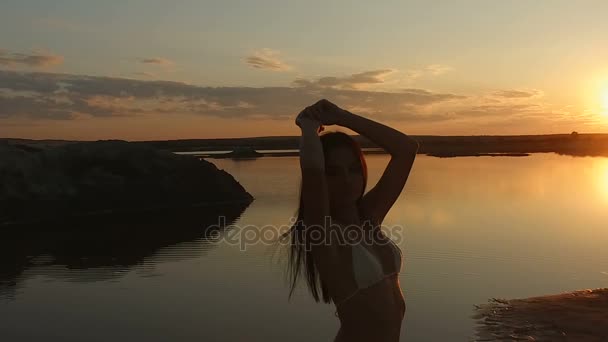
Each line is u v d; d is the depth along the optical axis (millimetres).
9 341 7289
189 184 21766
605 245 12953
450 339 7199
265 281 10062
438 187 26344
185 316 8211
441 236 14109
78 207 19234
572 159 55656
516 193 23797
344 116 2139
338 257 1920
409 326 7672
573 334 7316
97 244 13930
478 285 9680
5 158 18734
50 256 12523
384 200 2223
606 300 8688
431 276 10289
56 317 8242
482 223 16062
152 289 9742
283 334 7430
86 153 20625
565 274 10477
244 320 8023
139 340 7266
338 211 2080
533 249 12555
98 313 8438
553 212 18328
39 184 18734
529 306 8484
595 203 20516
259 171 38656
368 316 1895
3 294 9477
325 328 7684
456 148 98812
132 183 20688
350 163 2066
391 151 2238
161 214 19328
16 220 17484
